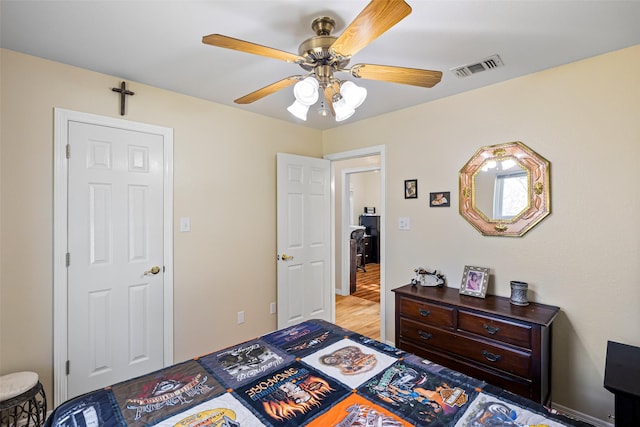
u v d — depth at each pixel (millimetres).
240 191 2996
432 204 2754
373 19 1103
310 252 3500
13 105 1908
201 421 1123
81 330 2150
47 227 2020
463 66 2096
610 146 1923
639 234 1842
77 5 1475
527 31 1681
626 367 1576
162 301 2514
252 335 3090
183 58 2004
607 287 1941
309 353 1670
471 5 1467
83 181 2152
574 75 2041
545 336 1938
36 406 1787
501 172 2359
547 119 2148
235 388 1337
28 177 1957
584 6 1469
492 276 2416
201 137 2727
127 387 1345
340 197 5094
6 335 1896
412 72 1491
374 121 3201
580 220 2031
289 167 3307
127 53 1938
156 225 2482
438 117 2711
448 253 2664
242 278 3014
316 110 3004
